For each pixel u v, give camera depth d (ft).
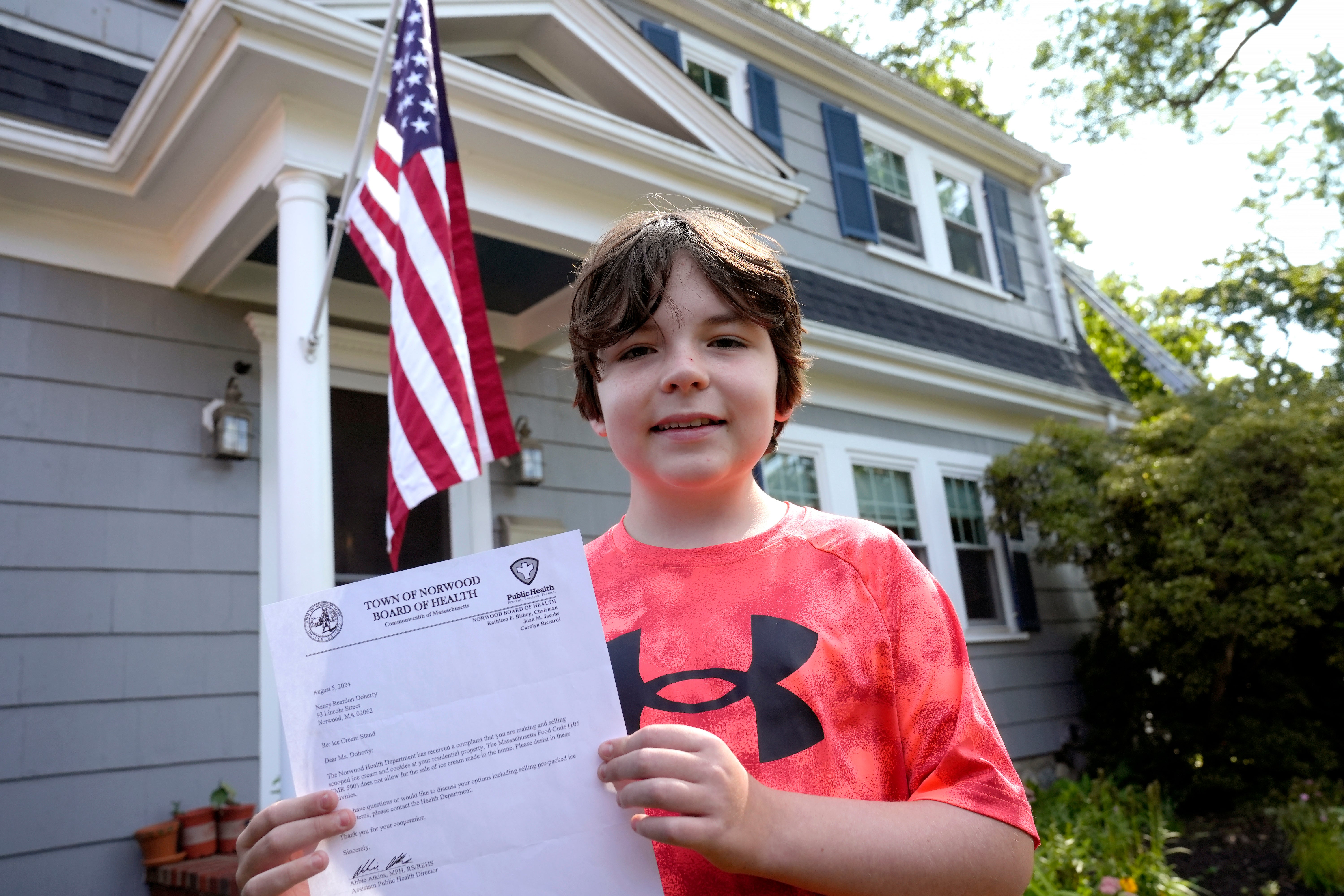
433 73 10.71
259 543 15.11
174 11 16.60
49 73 14.69
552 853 2.88
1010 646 27.07
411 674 3.05
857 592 3.34
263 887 2.78
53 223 14.33
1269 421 23.43
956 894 2.77
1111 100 37.40
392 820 2.92
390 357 10.78
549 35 17.03
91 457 13.96
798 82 29.09
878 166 30.55
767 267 3.72
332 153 12.76
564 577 3.15
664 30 25.91
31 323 13.89
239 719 14.29
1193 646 23.47
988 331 31.24
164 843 12.89
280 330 12.12
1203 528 23.36
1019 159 35.45
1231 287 58.59
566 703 3.02
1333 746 23.58
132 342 14.70
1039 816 18.58
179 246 15.30
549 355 19.86
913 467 26.61
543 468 18.80
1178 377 36.29
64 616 13.23
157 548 14.17
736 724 3.06
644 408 3.45
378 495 17.40
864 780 3.05
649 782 2.61
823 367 24.57
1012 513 27.71
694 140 17.76
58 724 12.86
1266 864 17.69
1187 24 35.09
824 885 2.66
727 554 3.51
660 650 3.29
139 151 13.38
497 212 14.83
